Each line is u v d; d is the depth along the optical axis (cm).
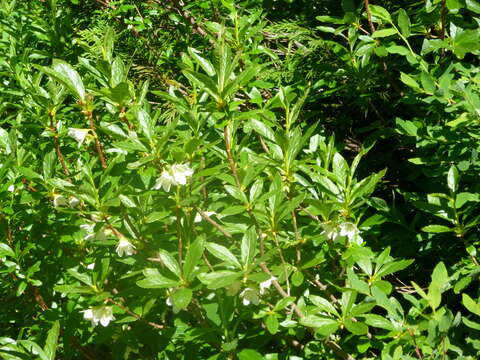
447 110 73
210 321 65
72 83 62
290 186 68
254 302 60
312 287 74
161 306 71
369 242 84
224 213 62
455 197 71
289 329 65
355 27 87
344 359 66
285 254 69
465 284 65
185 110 75
